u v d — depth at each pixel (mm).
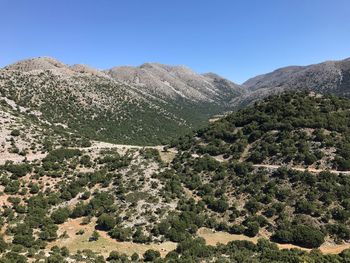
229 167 97812
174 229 74938
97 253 64812
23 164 92625
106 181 91750
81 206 80875
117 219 78250
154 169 98562
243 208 84375
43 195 84250
